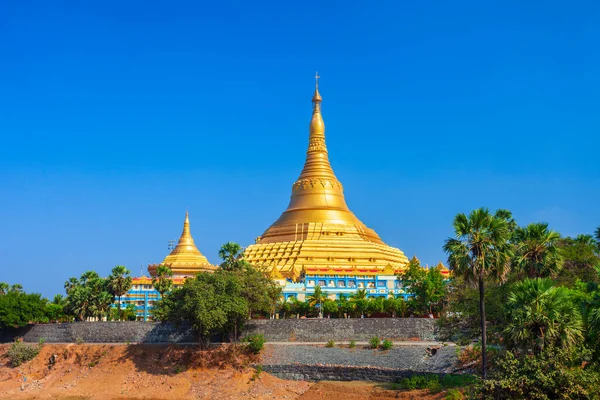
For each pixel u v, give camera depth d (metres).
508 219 114.19
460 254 79.12
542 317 67.19
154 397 109.38
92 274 158.88
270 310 129.62
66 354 129.50
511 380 64.75
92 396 112.75
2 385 122.62
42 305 150.88
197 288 117.56
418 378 95.94
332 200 196.25
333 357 111.88
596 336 69.81
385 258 182.00
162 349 122.94
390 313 137.62
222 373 113.44
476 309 92.69
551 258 89.81
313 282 162.75
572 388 62.16
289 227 190.88
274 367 112.06
